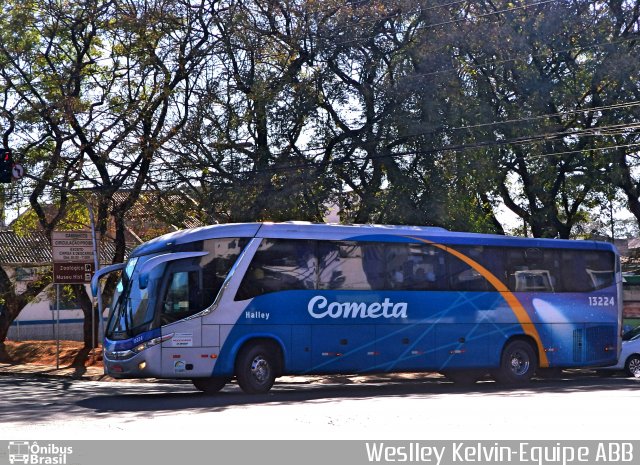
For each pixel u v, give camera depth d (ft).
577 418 44.27
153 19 96.48
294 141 97.14
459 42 92.32
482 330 73.82
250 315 64.80
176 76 99.50
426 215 90.68
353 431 40.55
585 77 99.60
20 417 51.42
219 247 64.90
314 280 67.46
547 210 103.96
